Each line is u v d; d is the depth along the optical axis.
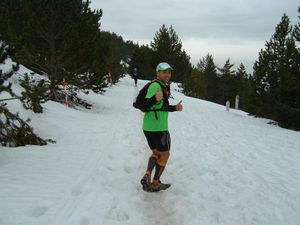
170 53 40.81
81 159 6.74
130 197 5.16
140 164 6.84
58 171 5.91
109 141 8.46
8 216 4.21
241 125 13.66
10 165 5.96
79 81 14.05
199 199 5.23
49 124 9.45
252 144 9.65
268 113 16.58
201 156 7.80
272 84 16.33
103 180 5.71
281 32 16.67
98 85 15.11
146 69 46.28
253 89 16.89
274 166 7.40
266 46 17.03
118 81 33.50
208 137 10.26
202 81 51.06
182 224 4.45
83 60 13.67
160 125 5.21
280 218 4.77
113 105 16.84
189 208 4.90
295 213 4.95
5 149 6.75
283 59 16.03
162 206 4.95
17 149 6.89
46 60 13.39
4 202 4.55
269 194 5.62
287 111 14.84
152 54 41.75
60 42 13.54
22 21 13.79
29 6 13.38
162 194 5.39
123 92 24.38
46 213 4.38
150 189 5.36
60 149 7.35
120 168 6.50
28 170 5.81
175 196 5.31
